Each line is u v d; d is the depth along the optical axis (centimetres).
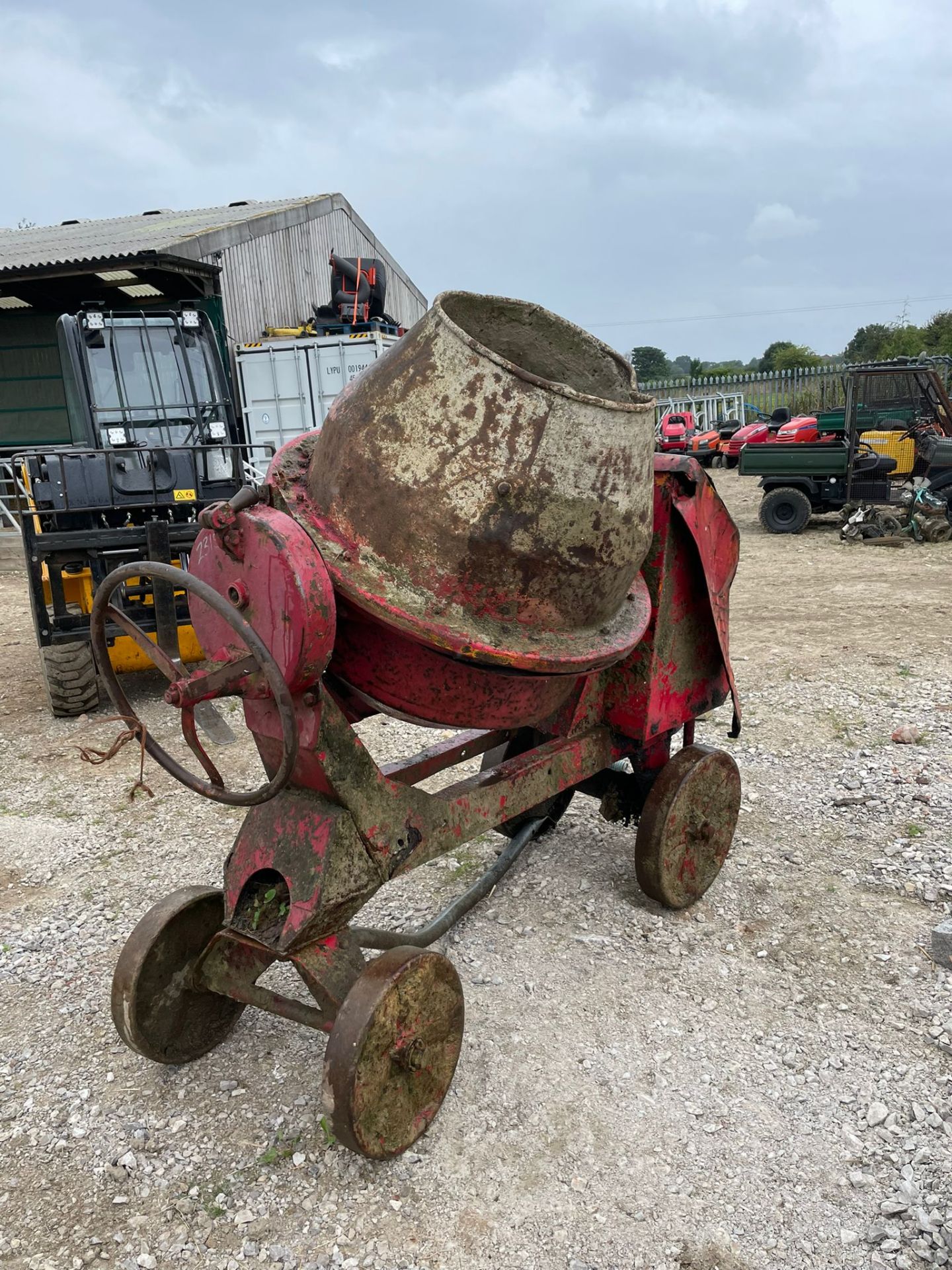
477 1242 225
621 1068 281
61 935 367
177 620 626
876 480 1280
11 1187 246
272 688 209
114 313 763
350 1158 250
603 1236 226
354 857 244
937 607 848
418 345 240
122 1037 269
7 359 1534
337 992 243
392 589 229
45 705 673
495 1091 273
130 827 462
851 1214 231
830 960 334
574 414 233
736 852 412
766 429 2041
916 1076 276
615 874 399
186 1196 241
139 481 642
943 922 347
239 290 1493
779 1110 265
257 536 222
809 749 523
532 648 240
